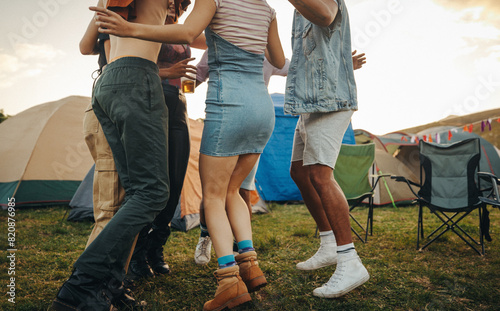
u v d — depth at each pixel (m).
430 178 3.32
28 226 3.89
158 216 2.07
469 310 1.66
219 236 1.60
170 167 1.98
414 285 1.99
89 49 1.93
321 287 1.83
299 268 2.24
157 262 2.17
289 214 4.98
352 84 2.00
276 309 1.66
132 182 1.52
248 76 1.68
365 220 4.46
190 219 3.87
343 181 3.88
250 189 2.39
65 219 4.39
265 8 1.76
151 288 1.88
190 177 4.25
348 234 1.86
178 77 1.88
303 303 1.73
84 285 1.39
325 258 2.19
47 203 5.31
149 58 1.61
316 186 1.91
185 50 2.15
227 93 1.62
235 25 1.63
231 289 1.51
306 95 1.91
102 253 1.40
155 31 1.39
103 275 1.40
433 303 1.73
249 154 1.75
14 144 5.52
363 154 3.96
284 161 6.20
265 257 2.58
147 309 1.59
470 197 3.02
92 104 1.64
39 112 5.91
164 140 1.56
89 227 3.95
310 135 1.93
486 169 6.64
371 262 2.46
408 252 2.78
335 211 1.86
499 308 1.68
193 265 2.35
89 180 4.55
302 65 1.97
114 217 1.46
